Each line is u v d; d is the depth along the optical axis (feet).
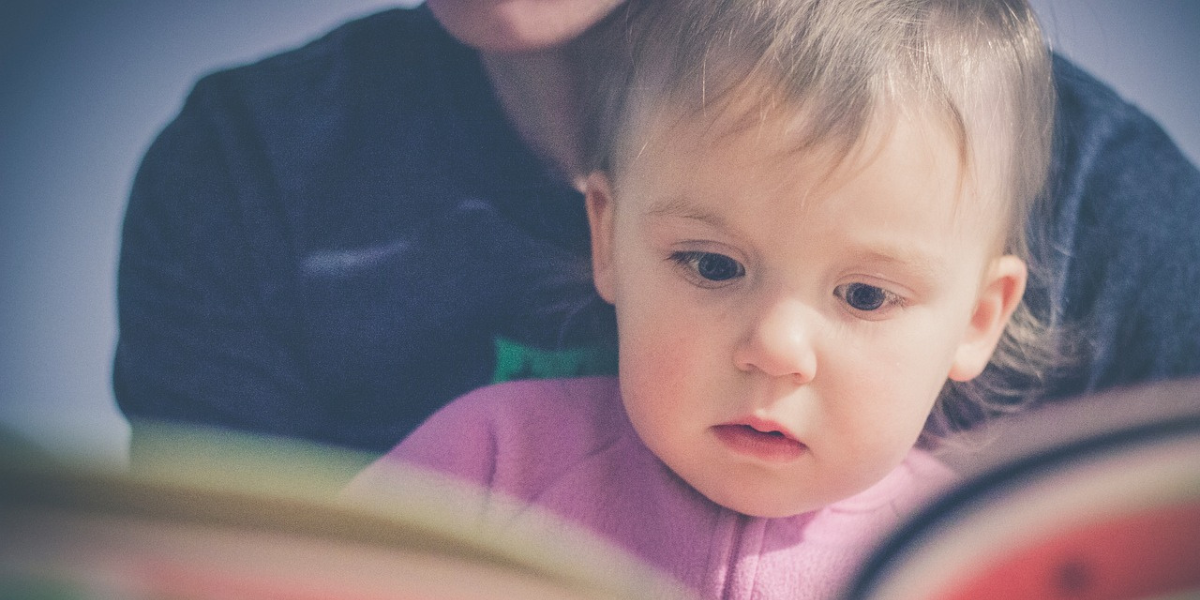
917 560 3.14
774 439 2.79
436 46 3.35
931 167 2.59
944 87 2.63
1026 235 3.21
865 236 2.57
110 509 3.24
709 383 2.76
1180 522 3.30
